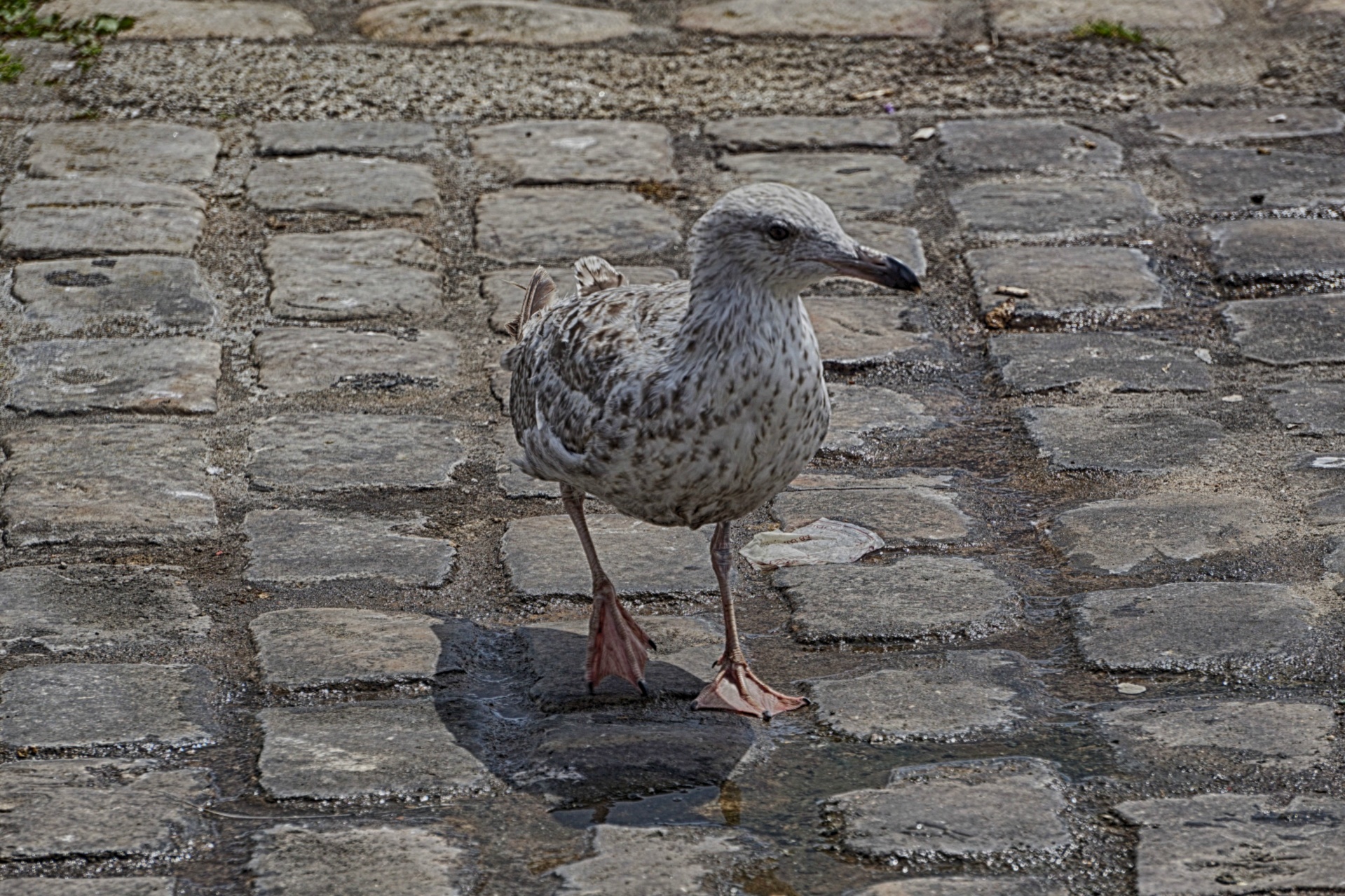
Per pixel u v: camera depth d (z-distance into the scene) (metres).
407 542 7.64
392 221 11.07
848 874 5.25
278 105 12.70
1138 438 8.48
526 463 6.69
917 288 5.71
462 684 6.51
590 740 6.03
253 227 10.95
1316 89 12.78
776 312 5.87
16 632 6.79
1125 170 11.66
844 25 14.20
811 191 11.41
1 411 8.74
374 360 9.43
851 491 8.09
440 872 5.26
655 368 5.92
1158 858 5.25
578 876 5.24
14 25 12.48
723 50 13.85
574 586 7.25
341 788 5.75
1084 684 6.40
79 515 7.76
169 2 14.36
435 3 14.60
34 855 5.34
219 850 5.43
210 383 9.12
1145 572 7.21
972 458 8.42
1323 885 5.07
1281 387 8.93
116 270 10.27
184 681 6.48
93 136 12.09
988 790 5.66
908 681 6.43
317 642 6.73
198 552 7.52
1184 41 13.67
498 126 12.51
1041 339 9.61
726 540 6.43
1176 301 9.98
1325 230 10.65
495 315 9.95
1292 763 5.77
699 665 6.62
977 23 14.17
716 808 5.64
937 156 11.96
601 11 14.57
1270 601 6.88
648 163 11.91
